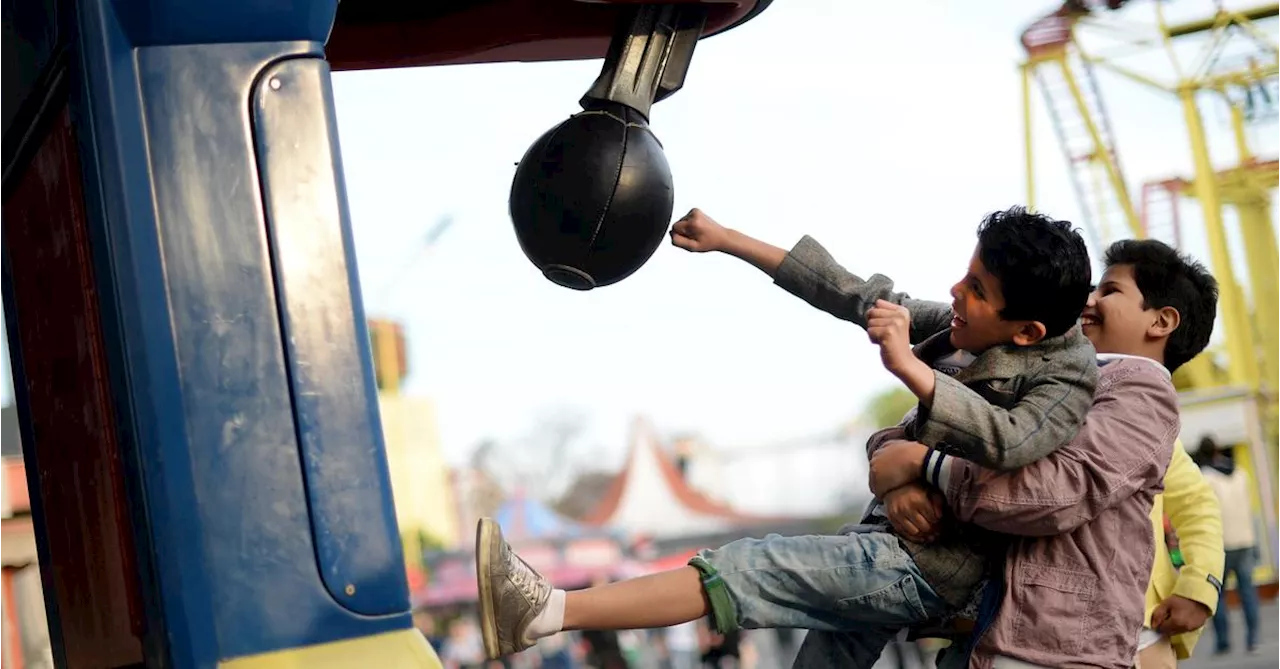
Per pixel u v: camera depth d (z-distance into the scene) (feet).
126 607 8.55
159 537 8.00
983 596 10.16
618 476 164.55
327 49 12.67
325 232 8.52
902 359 9.58
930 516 10.11
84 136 8.28
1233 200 104.01
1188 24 108.37
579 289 11.48
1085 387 9.93
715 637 56.34
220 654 8.01
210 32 8.38
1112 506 10.02
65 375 9.24
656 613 10.06
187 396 8.14
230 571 8.09
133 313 8.09
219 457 8.16
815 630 11.41
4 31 9.48
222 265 8.30
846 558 10.14
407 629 8.38
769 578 10.13
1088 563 9.96
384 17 12.75
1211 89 106.22
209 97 8.37
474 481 173.88
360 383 8.46
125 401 8.12
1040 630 9.86
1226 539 49.39
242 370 8.25
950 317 11.64
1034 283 9.82
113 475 8.52
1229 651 48.85
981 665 9.95
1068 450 9.89
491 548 9.85
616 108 11.21
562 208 10.94
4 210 10.21
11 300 10.32
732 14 11.59
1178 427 10.44
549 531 111.86
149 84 8.28
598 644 57.67
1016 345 10.14
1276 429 96.78
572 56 12.88
